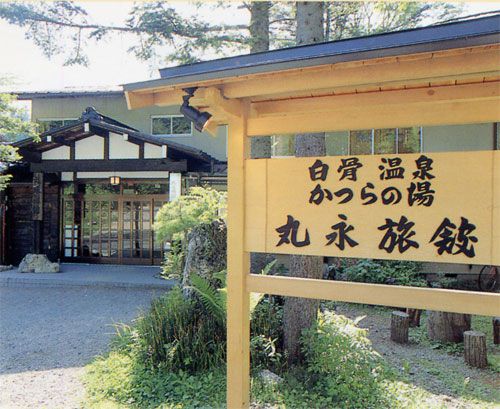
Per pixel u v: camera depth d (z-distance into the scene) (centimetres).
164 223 723
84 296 843
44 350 522
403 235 249
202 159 1116
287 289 278
